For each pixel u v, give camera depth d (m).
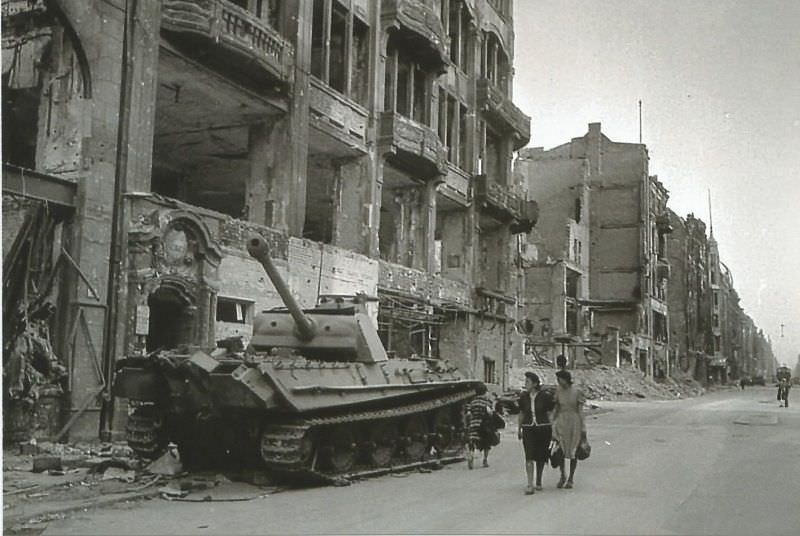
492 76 40.69
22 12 16.73
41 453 13.78
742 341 123.94
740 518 9.45
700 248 99.06
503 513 9.50
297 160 23.16
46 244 15.52
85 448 14.49
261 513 9.30
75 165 16.14
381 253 41.50
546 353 58.03
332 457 12.26
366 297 15.84
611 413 34.81
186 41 18.88
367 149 27.42
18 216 14.98
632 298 68.81
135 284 16.41
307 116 23.70
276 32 21.28
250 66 20.48
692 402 48.59
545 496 10.95
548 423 11.45
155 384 12.01
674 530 8.62
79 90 16.42
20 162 19.31
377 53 28.12
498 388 33.16
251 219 23.08
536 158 71.81
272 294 20.94
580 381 54.78
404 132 28.45
